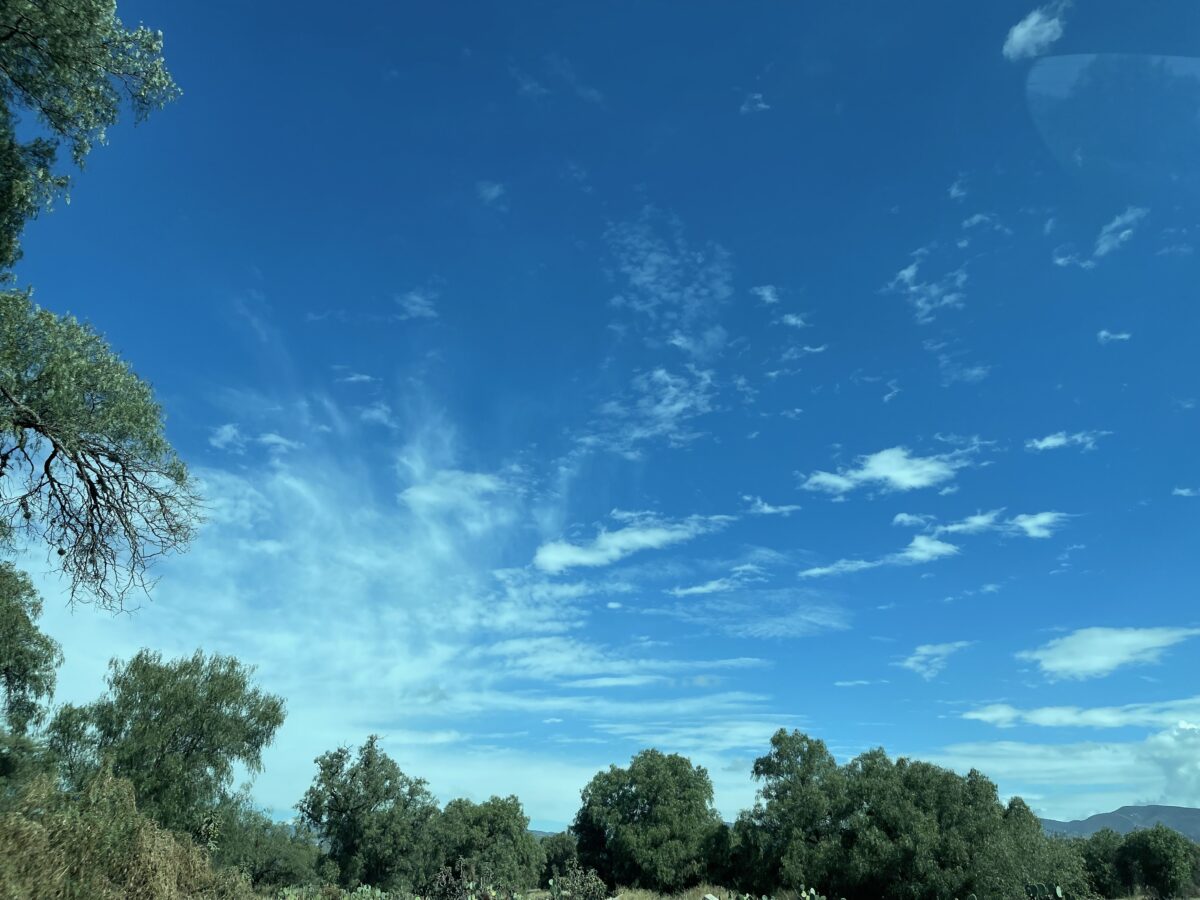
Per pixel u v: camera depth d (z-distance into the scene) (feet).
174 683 96.48
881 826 131.54
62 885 33.30
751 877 160.66
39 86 34.76
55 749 86.58
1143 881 179.11
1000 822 115.75
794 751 163.43
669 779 207.82
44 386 37.29
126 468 41.27
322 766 163.22
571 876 97.19
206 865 49.11
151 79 37.24
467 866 89.81
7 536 41.04
